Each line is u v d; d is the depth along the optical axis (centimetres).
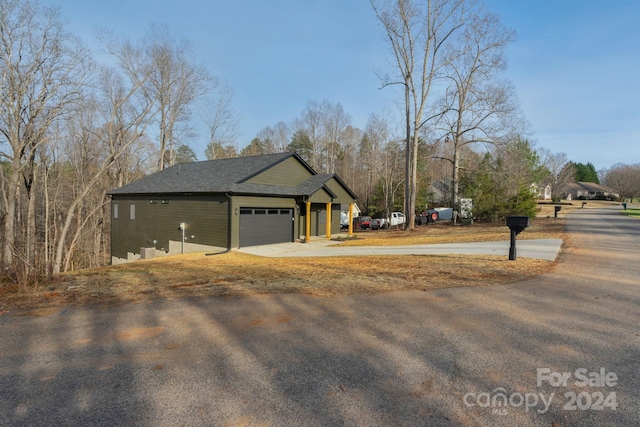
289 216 1905
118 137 2070
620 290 625
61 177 2570
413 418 252
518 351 367
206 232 1647
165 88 2372
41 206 2361
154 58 1930
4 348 380
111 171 2909
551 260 934
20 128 1636
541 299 568
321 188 1973
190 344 391
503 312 500
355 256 1209
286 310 517
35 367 335
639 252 1063
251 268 966
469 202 2681
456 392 288
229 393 288
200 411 262
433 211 3409
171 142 3203
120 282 742
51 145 2236
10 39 1499
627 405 269
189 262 1211
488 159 3647
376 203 4041
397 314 493
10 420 252
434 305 536
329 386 298
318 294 610
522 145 3173
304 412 260
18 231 1642
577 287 649
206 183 1745
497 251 1136
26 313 505
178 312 509
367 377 314
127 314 500
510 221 938
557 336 408
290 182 2009
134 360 350
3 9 1450
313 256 1293
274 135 5738
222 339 406
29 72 1547
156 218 1891
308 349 376
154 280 769
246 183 1709
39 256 1342
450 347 378
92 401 276
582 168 9119
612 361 344
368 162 4384
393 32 2331
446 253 1149
